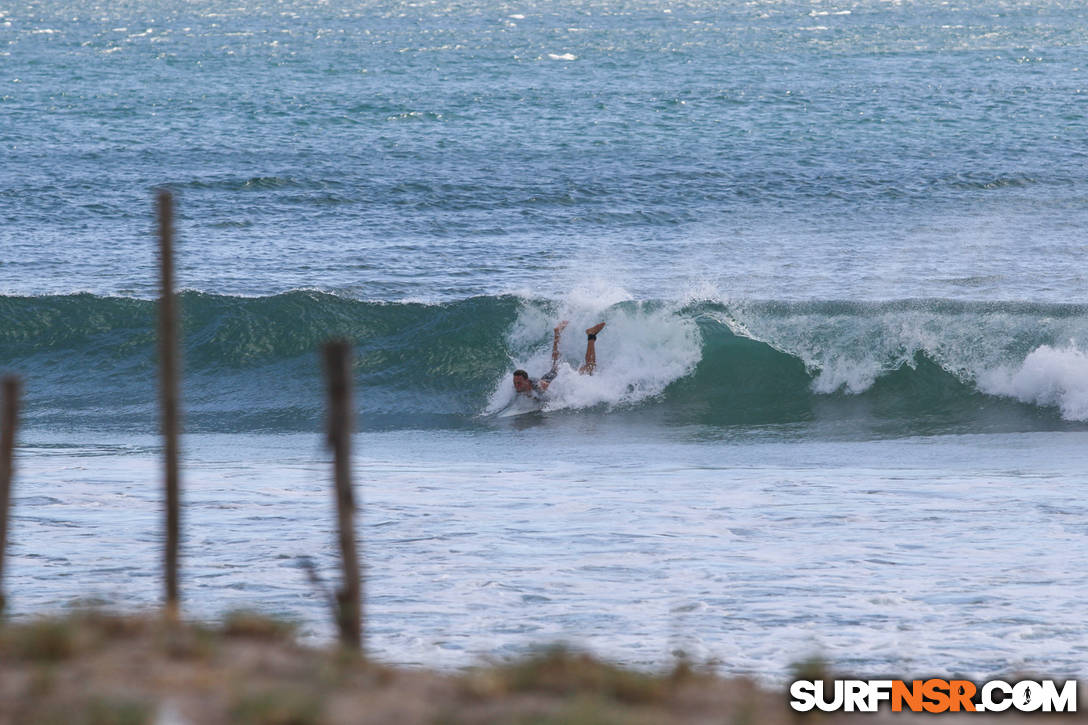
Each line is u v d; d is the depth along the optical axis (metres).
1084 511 46.25
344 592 22.47
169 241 23.78
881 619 33.62
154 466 58.72
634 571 38.47
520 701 20.06
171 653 21.47
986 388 75.25
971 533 43.09
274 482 53.72
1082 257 107.25
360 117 199.12
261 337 85.69
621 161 158.50
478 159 160.38
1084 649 31.08
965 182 142.38
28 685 19.39
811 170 151.25
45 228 120.94
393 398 78.56
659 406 76.38
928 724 20.58
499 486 52.94
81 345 86.69
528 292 95.44
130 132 184.12
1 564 23.88
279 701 18.62
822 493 50.62
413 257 110.06
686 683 22.06
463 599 35.56
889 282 99.06
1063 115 195.38
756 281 99.94
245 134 182.50
